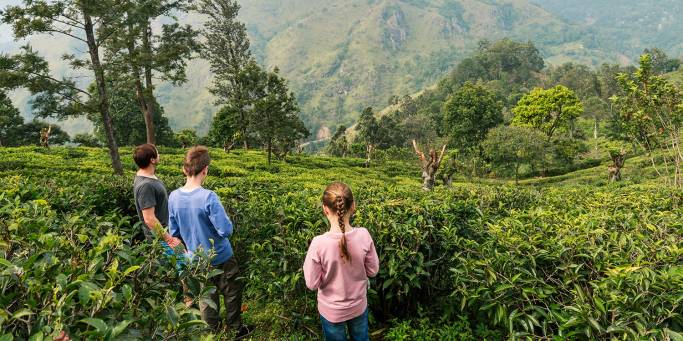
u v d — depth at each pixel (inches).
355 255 120.0
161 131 2194.9
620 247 139.3
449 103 2426.2
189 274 100.7
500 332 151.9
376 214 179.5
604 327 108.0
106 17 681.0
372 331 171.2
